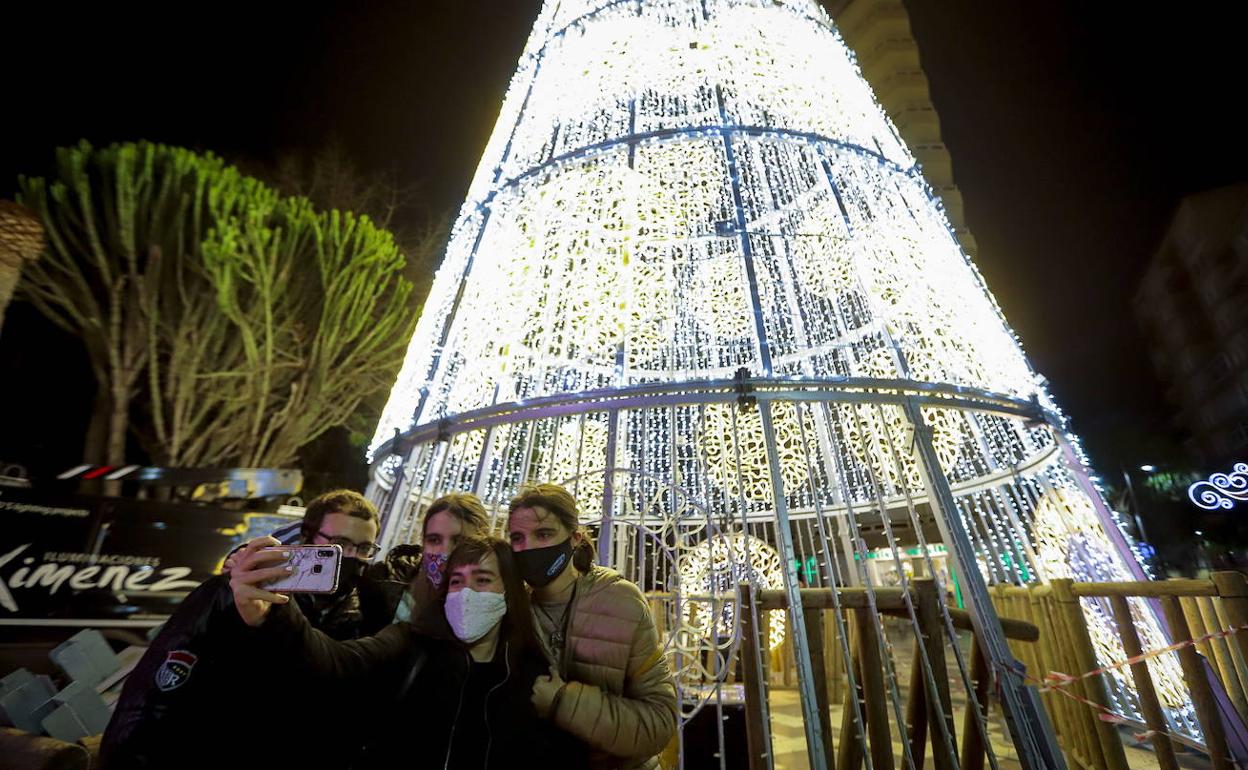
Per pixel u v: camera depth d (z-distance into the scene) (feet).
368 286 36.94
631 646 6.30
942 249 15.33
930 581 9.13
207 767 4.82
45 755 7.58
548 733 5.54
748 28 16.69
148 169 31.01
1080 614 11.55
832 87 16.71
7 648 14.60
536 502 6.70
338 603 7.06
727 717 10.78
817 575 12.50
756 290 12.68
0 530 15.21
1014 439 16.60
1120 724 14.16
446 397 14.34
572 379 15.93
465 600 5.63
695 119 15.34
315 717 5.33
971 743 8.98
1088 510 13.76
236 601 4.83
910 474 19.04
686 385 11.34
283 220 35.24
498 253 14.90
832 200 14.52
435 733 5.33
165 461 29.55
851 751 8.91
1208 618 10.09
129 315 30.22
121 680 12.87
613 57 16.56
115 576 16.22
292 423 33.76
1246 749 8.47
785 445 21.03
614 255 14.48
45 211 29.22
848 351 16.22
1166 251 79.36
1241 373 68.03
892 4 107.55
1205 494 47.37
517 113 18.25
